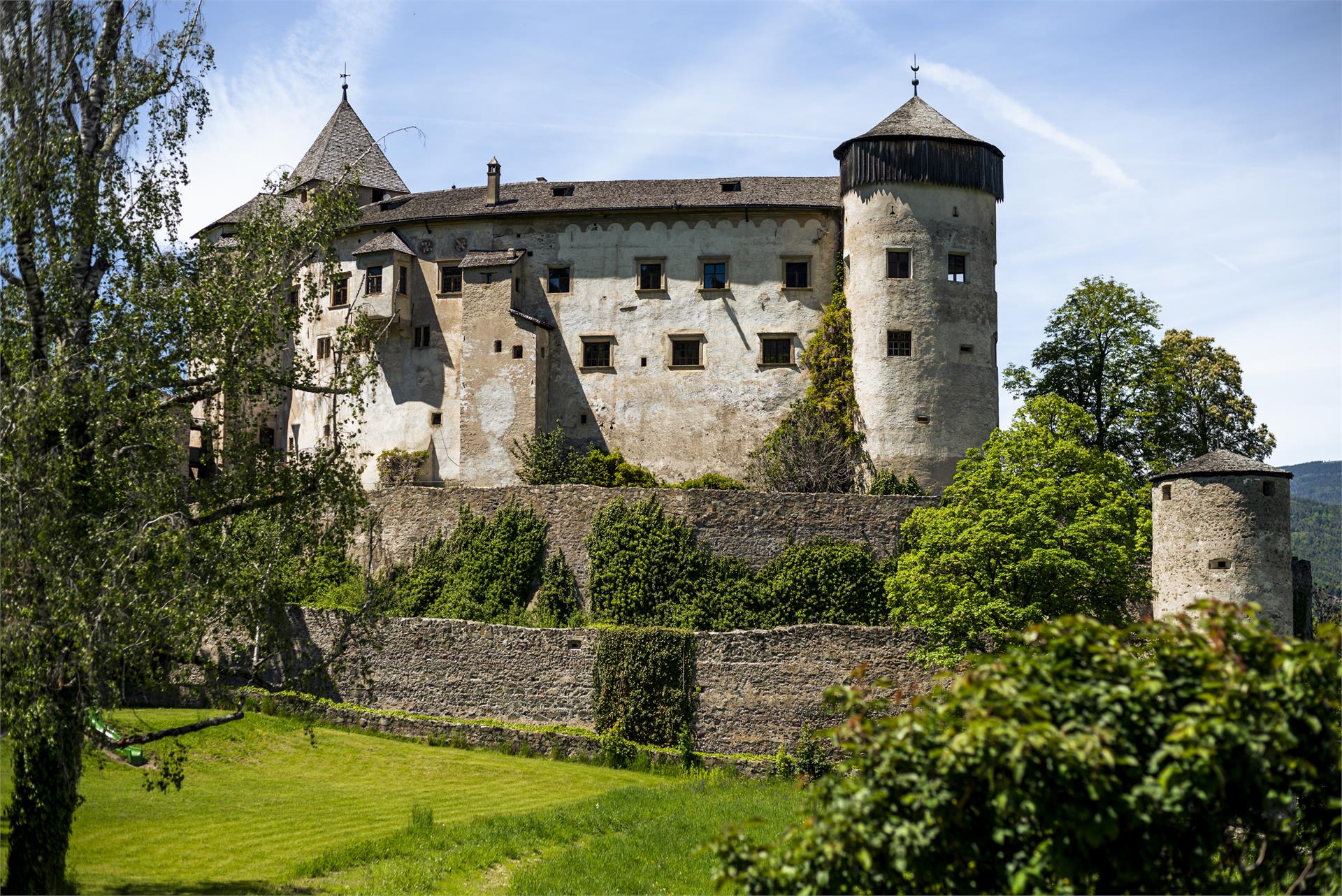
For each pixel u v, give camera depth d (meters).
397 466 59.44
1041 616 39.47
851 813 13.70
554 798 35.25
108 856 26.95
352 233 62.97
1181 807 13.07
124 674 24.23
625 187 62.16
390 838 29.08
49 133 25.42
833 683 41.66
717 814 31.98
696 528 47.91
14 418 23.25
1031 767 13.11
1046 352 57.31
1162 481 34.91
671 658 42.25
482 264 59.69
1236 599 33.22
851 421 55.84
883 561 47.34
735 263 59.34
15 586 22.95
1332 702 13.74
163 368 25.70
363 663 28.91
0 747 25.06
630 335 59.59
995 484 42.59
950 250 55.84
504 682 43.25
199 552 25.36
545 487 49.25
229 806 31.97
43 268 25.17
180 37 27.34
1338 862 13.77
